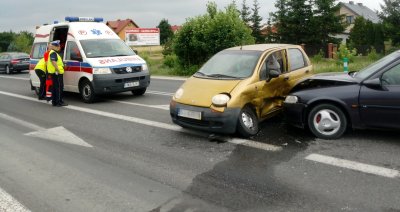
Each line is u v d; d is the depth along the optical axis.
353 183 4.54
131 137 7.02
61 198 4.46
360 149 5.71
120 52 11.70
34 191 4.68
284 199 4.20
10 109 10.54
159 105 10.16
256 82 6.79
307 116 6.46
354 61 23.05
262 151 5.84
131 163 5.58
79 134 7.39
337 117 6.21
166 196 4.40
